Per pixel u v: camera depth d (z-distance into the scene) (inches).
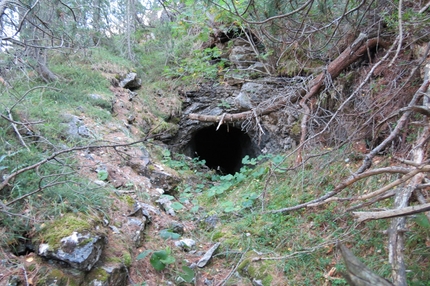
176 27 202.5
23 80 212.5
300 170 170.4
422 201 83.9
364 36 155.0
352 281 56.2
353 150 153.8
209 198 189.9
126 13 347.3
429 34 129.2
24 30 199.3
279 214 145.9
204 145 410.3
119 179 162.4
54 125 177.6
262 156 226.7
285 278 113.0
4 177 111.7
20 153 128.6
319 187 153.0
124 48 345.4
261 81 231.6
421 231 104.0
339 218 130.0
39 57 225.3
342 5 161.8
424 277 93.3
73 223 103.3
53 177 119.4
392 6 136.8
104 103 241.0
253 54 262.1
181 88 319.0
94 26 310.5
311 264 116.0
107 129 208.4
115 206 133.6
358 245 115.4
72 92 233.8
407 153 124.2
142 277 110.7
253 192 178.7
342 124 157.3
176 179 195.0
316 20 166.9
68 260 94.9
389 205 118.0
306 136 174.4
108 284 98.8
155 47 362.9
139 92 306.3
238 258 128.6
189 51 317.4
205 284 117.5
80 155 164.2
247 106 238.4
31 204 108.4
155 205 159.8
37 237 100.7
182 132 317.1
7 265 93.0
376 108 145.5
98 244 103.2
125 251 112.7
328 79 160.7
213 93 314.7
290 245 128.8
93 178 148.7
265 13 161.8
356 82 172.9
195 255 131.1
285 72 222.4
